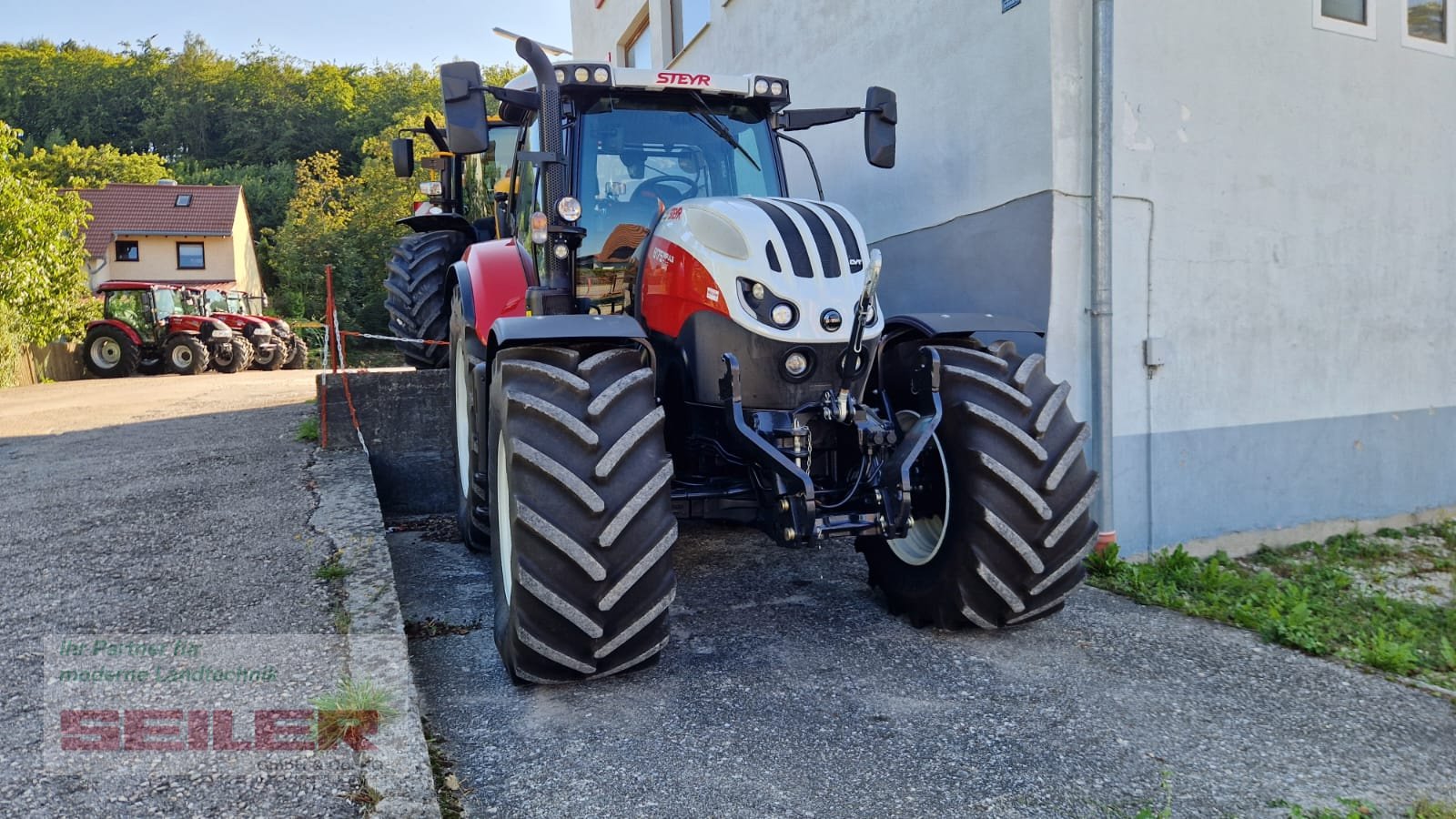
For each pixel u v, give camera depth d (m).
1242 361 5.78
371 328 40.81
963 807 2.35
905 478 3.18
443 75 3.47
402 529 5.71
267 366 19.38
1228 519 5.79
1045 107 5.01
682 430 3.66
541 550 2.83
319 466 5.66
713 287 3.33
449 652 3.46
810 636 3.64
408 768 2.27
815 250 3.31
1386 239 6.46
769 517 3.29
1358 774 2.61
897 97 6.21
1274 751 2.74
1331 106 6.11
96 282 37.19
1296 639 3.73
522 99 4.00
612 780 2.48
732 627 3.75
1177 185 5.44
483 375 3.81
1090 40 5.07
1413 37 6.52
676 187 4.07
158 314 18.09
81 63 78.44
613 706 2.96
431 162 8.05
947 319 3.72
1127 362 5.32
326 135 72.94
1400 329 6.58
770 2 7.96
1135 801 2.41
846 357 3.21
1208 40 5.51
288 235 42.41
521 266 4.38
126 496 5.23
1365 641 3.91
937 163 5.86
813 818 2.29
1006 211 5.30
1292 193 5.95
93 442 7.57
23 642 3.10
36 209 16.67
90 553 4.11
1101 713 2.96
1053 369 5.05
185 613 3.30
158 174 60.16
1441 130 6.73
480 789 2.44
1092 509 5.17
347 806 2.12
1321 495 6.23
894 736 2.76
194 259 38.94
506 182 5.10
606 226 3.94
